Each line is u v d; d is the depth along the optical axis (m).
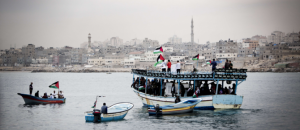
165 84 54.47
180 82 54.59
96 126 44.75
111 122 46.78
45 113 56.06
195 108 52.16
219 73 50.62
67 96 89.50
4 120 50.25
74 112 57.31
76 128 44.06
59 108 61.62
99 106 66.00
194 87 52.09
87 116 47.75
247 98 83.31
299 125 46.56
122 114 48.00
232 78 51.09
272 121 48.91
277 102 73.62
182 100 51.50
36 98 66.62
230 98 51.38
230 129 43.38
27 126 46.16
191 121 46.81
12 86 138.62
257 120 49.12
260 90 111.38
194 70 53.19
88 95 92.75
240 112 54.09
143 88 59.94
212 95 51.06
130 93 99.25
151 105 56.50
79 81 182.25
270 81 170.25
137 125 44.75
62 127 44.91
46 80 196.25
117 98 82.88
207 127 43.88
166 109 50.12
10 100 76.12
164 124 45.25
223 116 50.19
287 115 54.12
